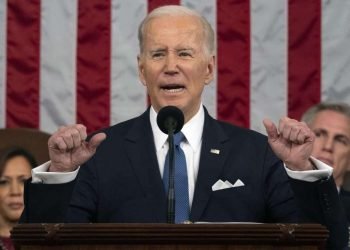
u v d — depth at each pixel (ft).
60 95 66.28
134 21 66.69
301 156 38.50
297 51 66.80
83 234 32.35
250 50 66.64
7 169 57.41
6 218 56.95
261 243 32.71
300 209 38.83
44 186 38.27
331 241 38.93
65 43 66.49
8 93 66.08
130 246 32.48
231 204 42.11
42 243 32.65
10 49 66.33
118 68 66.44
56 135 37.60
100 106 66.28
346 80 66.80
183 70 43.04
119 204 42.27
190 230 32.24
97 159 43.24
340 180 60.90
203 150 43.39
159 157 43.60
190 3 66.74
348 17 66.80
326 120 61.26
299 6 67.05
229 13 66.74
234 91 66.39
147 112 44.80
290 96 66.59
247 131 44.70
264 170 43.06
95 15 66.69
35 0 66.59
